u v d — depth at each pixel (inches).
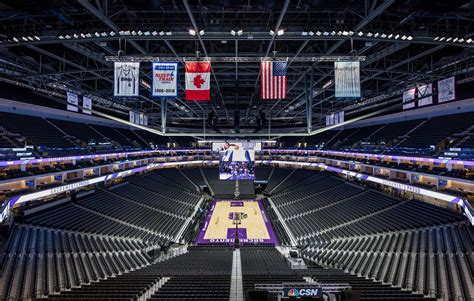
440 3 535.5
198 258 1054.4
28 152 1067.9
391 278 709.9
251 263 960.3
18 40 633.6
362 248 995.9
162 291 585.6
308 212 1619.1
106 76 1130.0
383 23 738.8
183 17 768.9
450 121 1314.0
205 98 629.0
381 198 1400.1
